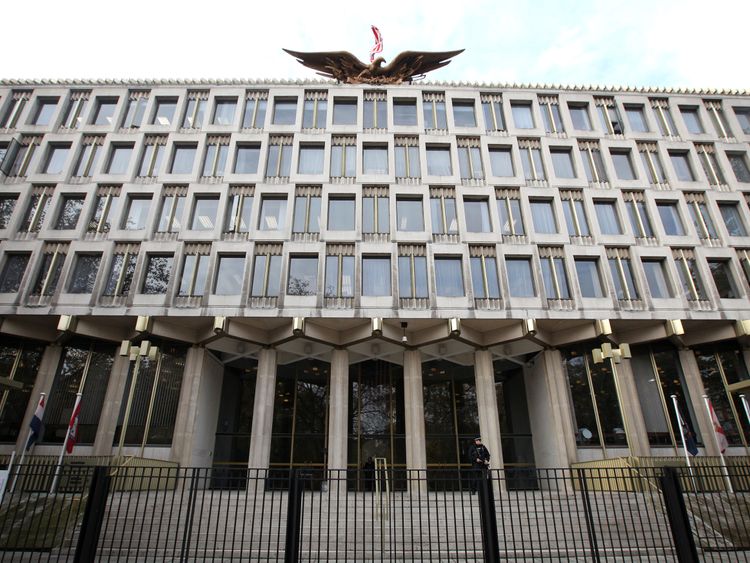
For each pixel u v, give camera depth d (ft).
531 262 82.02
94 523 28.12
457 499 57.67
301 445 83.15
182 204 84.74
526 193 86.58
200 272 79.46
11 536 37.11
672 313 77.97
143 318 72.79
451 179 87.35
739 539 37.76
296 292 78.33
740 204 87.86
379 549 36.14
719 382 78.28
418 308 77.41
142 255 79.46
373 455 81.87
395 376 87.66
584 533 39.65
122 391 74.38
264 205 85.51
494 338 80.38
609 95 95.81
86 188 84.48
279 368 87.97
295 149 89.20
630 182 87.97
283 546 36.76
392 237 82.23
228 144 89.92
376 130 91.76
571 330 80.23
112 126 89.61
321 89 95.40
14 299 75.41
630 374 76.95
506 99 94.94
